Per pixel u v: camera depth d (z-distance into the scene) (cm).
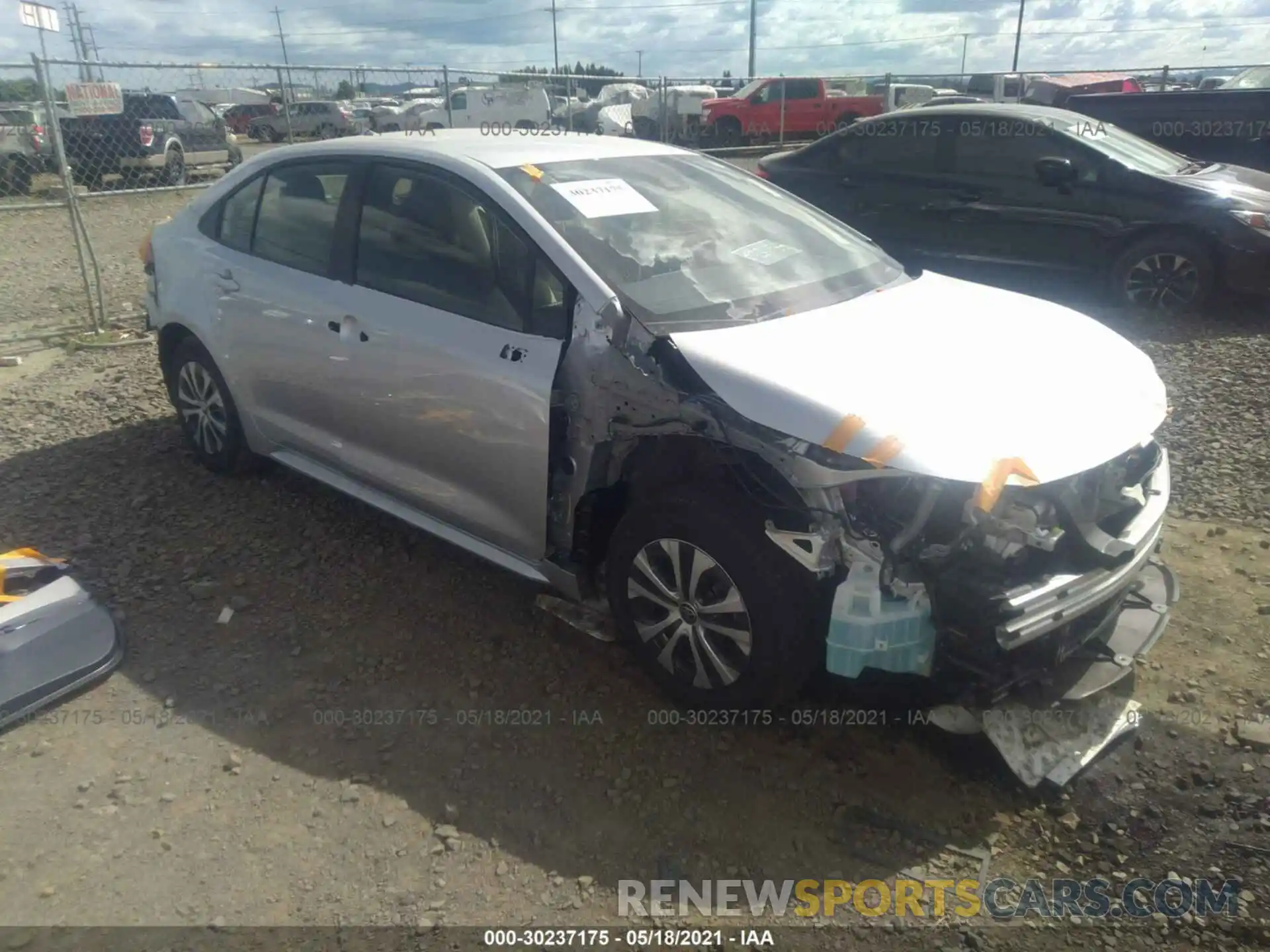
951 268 880
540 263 347
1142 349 705
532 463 342
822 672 352
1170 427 571
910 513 284
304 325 417
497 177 371
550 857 280
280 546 446
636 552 331
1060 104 1795
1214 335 732
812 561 285
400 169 400
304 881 270
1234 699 345
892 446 275
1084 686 320
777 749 323
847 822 295
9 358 729
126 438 573
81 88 799
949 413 290
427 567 429
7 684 328
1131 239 779
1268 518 464
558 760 317
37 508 480
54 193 1440
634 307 332
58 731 326
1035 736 313
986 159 835
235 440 493
